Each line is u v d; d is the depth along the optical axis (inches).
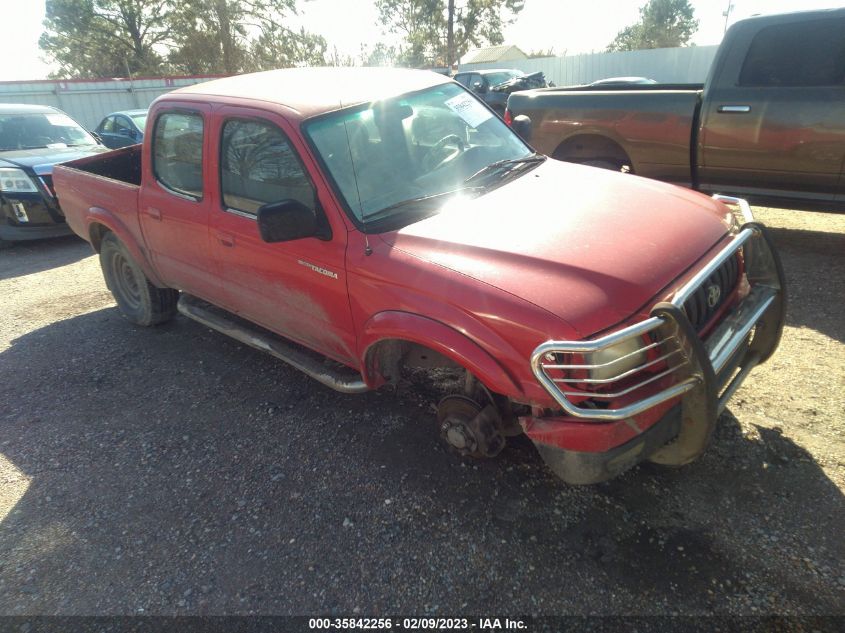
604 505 110.3
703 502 108.6
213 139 143.9
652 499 110.5
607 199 121.8
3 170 304.2
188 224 155.6
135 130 475.2
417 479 122.1
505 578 97.7
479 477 120.6
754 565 95.1
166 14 1685.5
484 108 161.5
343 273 117.7
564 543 103.1
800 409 131.3
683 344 89.1
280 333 151.2
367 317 116.3
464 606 93.8
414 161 133.4
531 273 97.5
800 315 175.9
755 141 217.8
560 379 90.3
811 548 97.0
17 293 254.8
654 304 95.1
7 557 112.4
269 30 1642.5
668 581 94.0
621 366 91.4
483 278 98.8
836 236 245.8
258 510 118.1
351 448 133.9
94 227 201.8
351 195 120.6
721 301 111.8
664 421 94.0
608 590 93.6
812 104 204.2
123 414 156.9
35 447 145.9
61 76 2004.2
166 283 187.5
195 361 182.5
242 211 140.4
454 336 99.9
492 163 143.8
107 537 115.3
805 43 204.7
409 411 145.2
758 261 117.0
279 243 129.5
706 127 226.7
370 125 133.0
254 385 165.0
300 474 127.2
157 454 138.9
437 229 112.2
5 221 308.8
